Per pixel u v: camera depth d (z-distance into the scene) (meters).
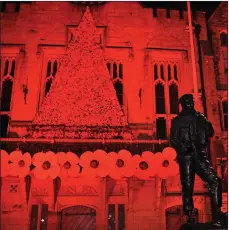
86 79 11.17
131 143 10.47
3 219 9.80
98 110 10.90
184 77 11.65
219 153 10.65
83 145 10.43
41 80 11.38
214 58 12.16
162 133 11.24
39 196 10.08
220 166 10.47
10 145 10.36
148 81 11.48
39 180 10.20
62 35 11.82
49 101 10.87
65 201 10.16
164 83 11.74
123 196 10.32
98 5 12.20
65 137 10.49
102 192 10.18
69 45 11.53
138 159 9.70
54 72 11.64
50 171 9.41
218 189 6.28
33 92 11.09
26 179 9.99
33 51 11.55
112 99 11.02
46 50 11.62
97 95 11.02
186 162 6.54
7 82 11.39
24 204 9.94
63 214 10.48
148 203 10.22
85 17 11.93
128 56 11.70
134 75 11.52
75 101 10.94
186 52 11.89
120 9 12.23
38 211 10.08
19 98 10.97
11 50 11.49
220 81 11.90
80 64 11.32
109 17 12.11
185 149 6.59
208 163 6.52
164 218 10.13
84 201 10.17
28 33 11.71
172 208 10.68
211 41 12.41
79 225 10.44
